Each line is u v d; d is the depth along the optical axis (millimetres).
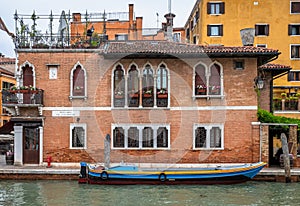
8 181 21125
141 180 19984
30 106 23094
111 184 20047
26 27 23781
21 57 23500
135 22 41156
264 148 22750
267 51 22531
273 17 41781
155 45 24391
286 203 16594
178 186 19797
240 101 23016
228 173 20031
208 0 41938
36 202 16703
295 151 22672
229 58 23031
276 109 37281
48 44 23625
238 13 41781
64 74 23500
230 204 16406
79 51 23406
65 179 21438
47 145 23406
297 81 41469
